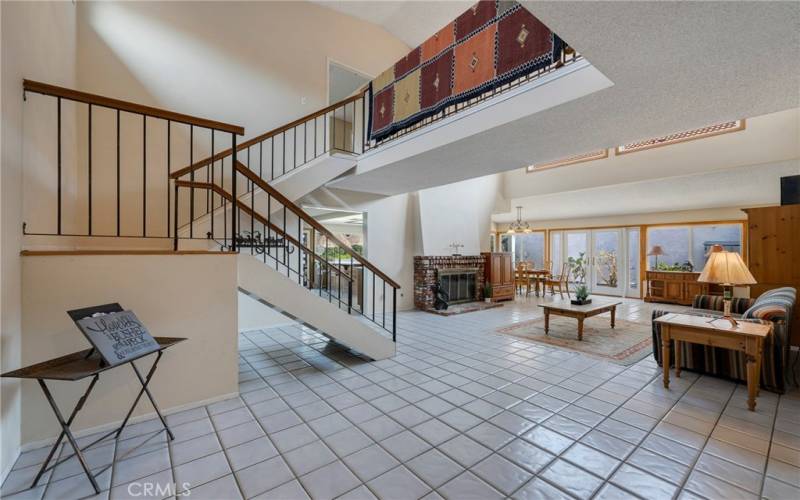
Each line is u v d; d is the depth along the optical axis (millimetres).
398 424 2330
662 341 3129
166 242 4094
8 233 1801
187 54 4367
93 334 1765
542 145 3619
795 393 2844
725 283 2836
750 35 1839
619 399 2746
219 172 4520
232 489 1693
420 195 6969
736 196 6465
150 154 4090
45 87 1991
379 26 6336
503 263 8383
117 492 1663
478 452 2018
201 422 2324
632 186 6164
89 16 3789
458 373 3316
